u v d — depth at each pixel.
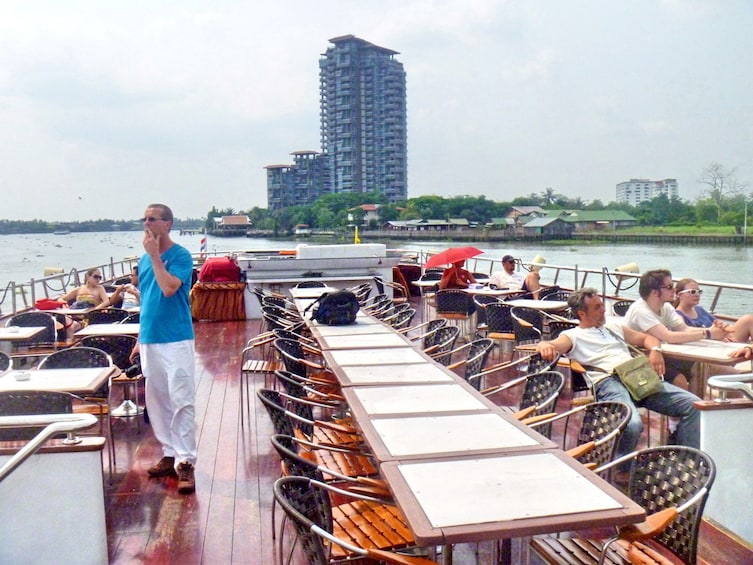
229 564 3.31
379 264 12.88
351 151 147.50
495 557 2.76
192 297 12.09
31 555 2.99
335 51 148.50
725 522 3.48
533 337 6.91
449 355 5.29
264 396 3.47
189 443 4.27
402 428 2.82
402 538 2.64
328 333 5.56
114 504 4.06
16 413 3.65
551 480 2.23
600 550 2.59
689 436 4.14
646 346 4.70
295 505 2.35
